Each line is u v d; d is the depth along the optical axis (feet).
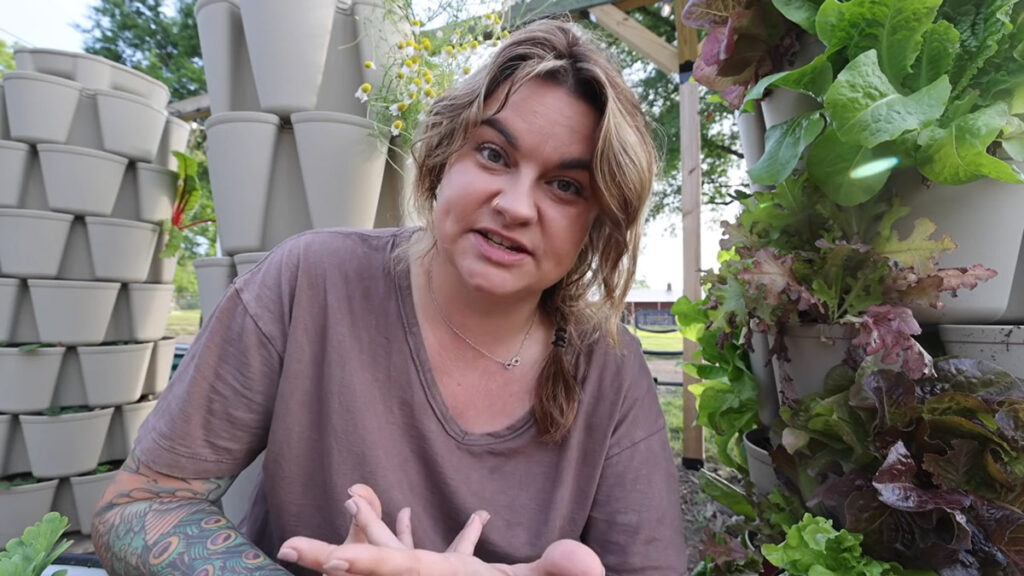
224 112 4.18
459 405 2.39
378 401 2.28
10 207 5.42
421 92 4.20
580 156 1.94
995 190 2.30
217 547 2.02
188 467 2.24
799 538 2.19
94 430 5.89
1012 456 2.03
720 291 2.72
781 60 2.75
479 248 2.02
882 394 2.22
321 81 4.30
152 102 6.24
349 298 2.33
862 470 2.31
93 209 5.70
